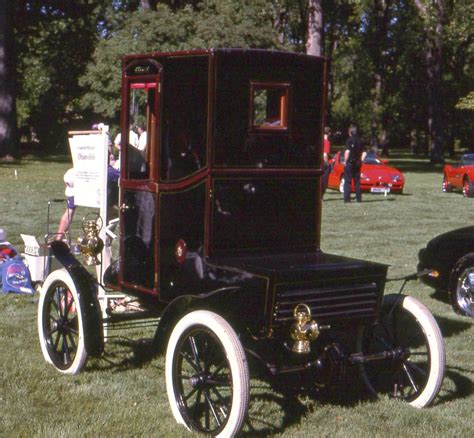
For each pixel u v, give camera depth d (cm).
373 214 2005
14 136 4672
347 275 598
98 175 789
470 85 6350
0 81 4647
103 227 783
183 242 633
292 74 645
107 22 4669
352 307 607
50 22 5178
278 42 3975
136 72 679
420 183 3369
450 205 2284
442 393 680
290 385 682
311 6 4044
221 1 3884
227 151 619
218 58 609
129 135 692
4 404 634
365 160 2841
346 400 660
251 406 639
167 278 651
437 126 5272
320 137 663
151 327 857
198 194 622
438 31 5188
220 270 602
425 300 1032
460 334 875
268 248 645
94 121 6006
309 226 663
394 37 5881
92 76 3988
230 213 625
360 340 670
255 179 634
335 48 6500
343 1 5619
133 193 688
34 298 991
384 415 625
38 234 1482
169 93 641
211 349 594
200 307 601
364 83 6347
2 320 888
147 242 674
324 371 607
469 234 995
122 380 697
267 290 572
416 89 6450
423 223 1823
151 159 668
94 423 597
